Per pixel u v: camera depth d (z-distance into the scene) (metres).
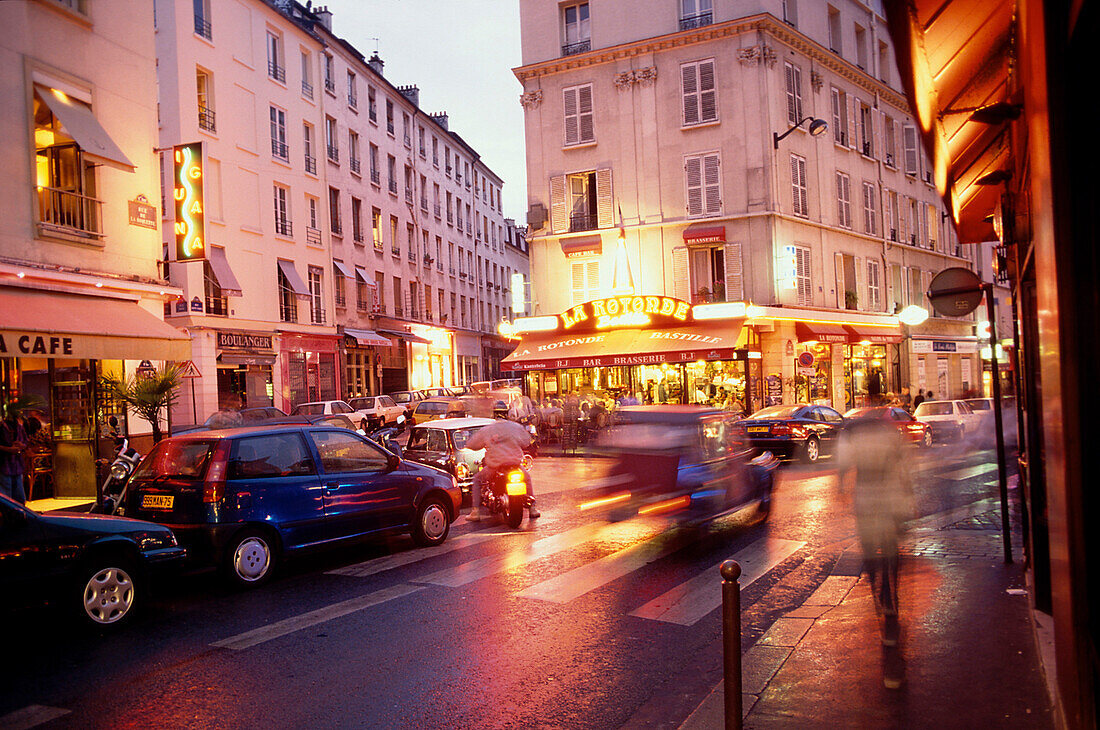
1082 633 2.32
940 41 3.63
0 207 12.66
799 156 29.06
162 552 6.62
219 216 27.12
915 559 7.53
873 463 5.20
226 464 7.54
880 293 34.12
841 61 31.45
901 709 4.06
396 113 42.84
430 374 46.38
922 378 36.75
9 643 5.94
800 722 4.01
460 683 4.92
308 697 4.72
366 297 37.91
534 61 30.72
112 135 15.31
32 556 5.84
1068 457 2.32
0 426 10.77
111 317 14.20
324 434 8.60
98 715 4.49
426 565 8.34
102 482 12.61
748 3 27.53
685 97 28.41
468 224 55.41
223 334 26.78
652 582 7.35
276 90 30.89
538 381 29.81
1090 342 2.29
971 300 7.23
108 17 15.30
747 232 27.58
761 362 27.44
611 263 29.52
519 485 10.43
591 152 29.81
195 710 4.55
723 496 9.20
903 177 36.88
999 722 3.81
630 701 4.57
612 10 29.50
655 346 25.84
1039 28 2.29
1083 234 2.28
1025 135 4.38
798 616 6.00
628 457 9.11
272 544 7.80
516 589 7.20
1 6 12.80
